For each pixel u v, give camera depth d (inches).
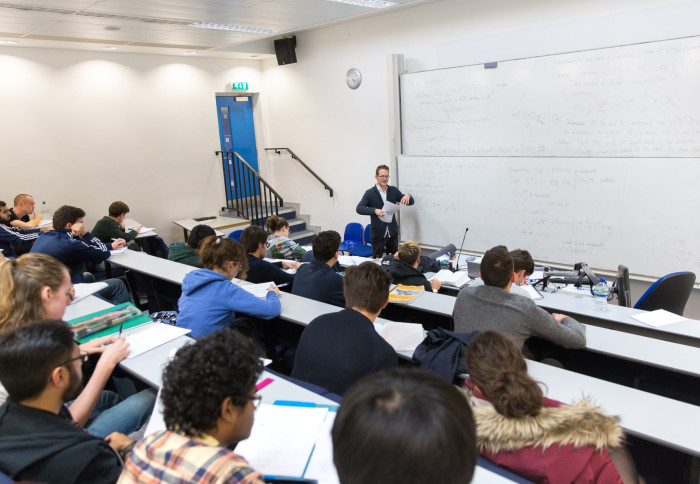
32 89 217.5
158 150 259.8
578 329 81.7
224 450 35.4
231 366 38.1
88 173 237.6
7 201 215.6
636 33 160.7
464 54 202.1
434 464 20.5
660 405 62.5
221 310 91.6
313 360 69.2
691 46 146.6
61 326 51.1
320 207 284.5
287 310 99.7
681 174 154.9
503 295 80.0
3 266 67.1
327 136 268.1
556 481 43.1
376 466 20.8
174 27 193.5
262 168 306.7
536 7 180.5
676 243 160.1
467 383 53.1
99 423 67.6
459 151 206.5
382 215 206.5
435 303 106.7
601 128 168.7
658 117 156.5
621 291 118.2
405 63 223.3
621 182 167.2
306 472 47.8
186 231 260.2
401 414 21.1
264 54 269.7
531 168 187.2
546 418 44.2
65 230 142.8
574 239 182.1
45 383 48.1
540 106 181.0
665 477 78.3
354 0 178.1
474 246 210.4
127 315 90.3
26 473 45.8
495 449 45.2
